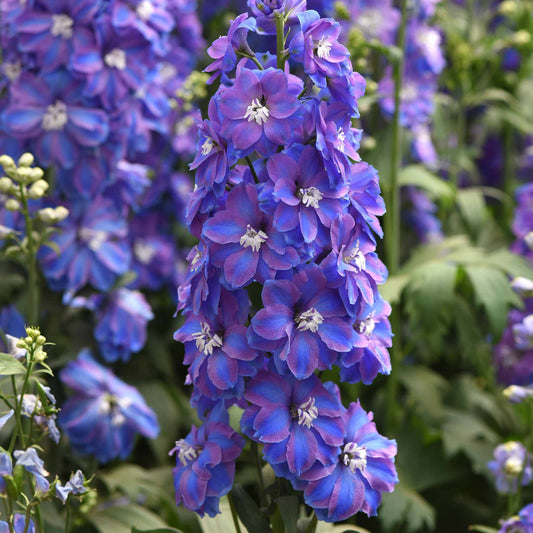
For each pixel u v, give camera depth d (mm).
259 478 1411
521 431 2008
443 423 1963
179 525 1752
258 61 1377
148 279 2020
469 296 2137
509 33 2785
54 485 1369
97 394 1712
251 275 1334
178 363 2143
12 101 1677
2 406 1546
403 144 2180
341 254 1337
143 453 1964
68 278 1717
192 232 1373
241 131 1327
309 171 1338
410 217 2213
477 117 2791
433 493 1952
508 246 2424
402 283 1797
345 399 1918
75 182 1701
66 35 1668
